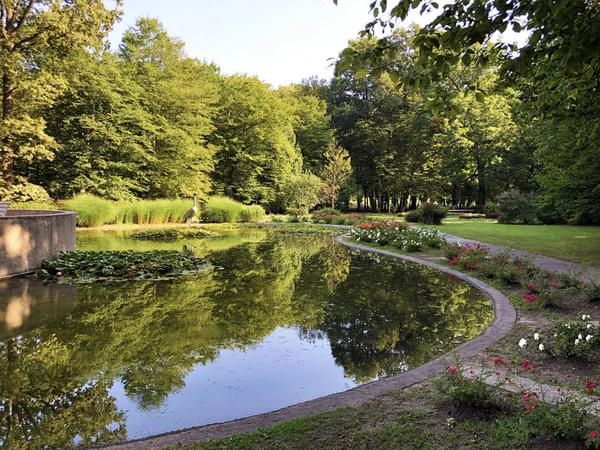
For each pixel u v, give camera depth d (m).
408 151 35.53
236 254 11.88
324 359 4.22
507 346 4.25
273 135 33.31
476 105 29.98
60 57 19.11
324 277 8.62
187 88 26.78
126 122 24.55
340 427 2.62
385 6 3.02
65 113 22.98
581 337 3.83
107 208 19.59
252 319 5.60
